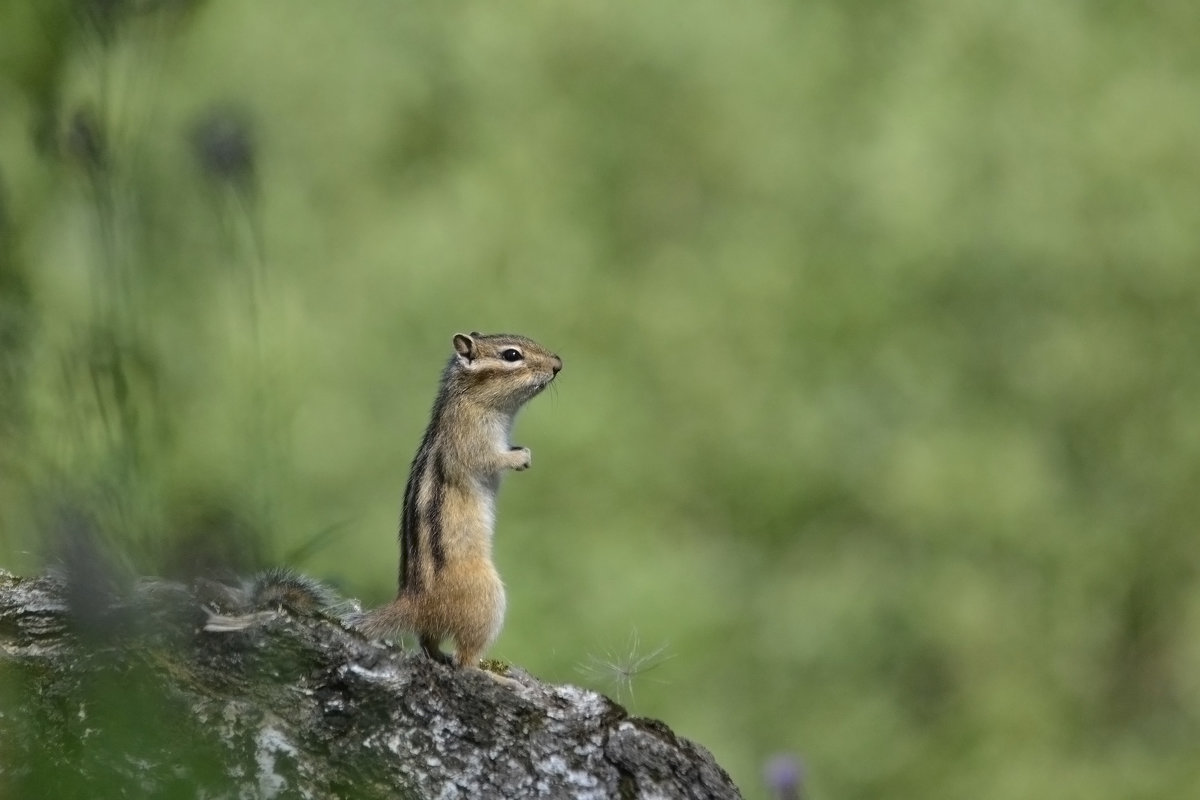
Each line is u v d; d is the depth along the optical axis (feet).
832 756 69.41
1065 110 74.02
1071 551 73.41
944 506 71.15
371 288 66.13
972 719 72.08
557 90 73.46
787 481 71.41
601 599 63.98
